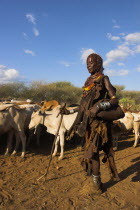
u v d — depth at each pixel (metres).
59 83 30.28
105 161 4.05
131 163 6.10
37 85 23.41
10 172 5.28
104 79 3.58
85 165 4.00
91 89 3.69
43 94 23.66
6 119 6.43
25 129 8.11
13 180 4.76
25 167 5.69
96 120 3.65
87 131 3.86
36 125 7.18
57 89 25.16
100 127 3.61
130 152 7.60
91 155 3.60
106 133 3.62
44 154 7.16
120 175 5.08
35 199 3.86
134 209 3.53
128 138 10.41
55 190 4.24
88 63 3.73
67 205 3.63
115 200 3.82
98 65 3.69
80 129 3.70
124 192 4.15
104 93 3.67
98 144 3.68
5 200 3.80
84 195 3.98
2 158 6.49
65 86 28.77
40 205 3.64
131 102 22.77
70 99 26.41
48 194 4.06
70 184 4.55
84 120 3.70
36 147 8.13
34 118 7.14
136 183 4.61
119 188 4.33
